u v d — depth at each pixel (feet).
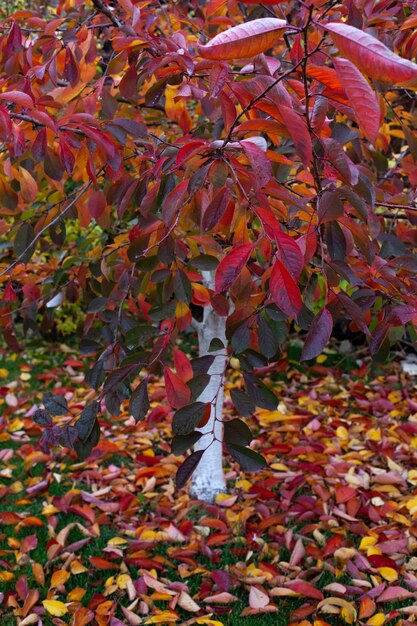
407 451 10.93
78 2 5.70
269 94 3.17
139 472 10.22
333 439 11.36
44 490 9.99
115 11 6.12
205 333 9.09
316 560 8.07
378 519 8.72
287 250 3.22
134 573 8.05
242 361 4.51
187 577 7.93
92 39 4.65
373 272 4.46
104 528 9.10
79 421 4.70
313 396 13.56
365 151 5.78
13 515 9.03
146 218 4.37
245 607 7.31
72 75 4.62
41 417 4.75
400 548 7.92
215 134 4.84
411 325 5.20
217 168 3.50
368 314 5.29
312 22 2.54
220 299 4.67
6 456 10.93
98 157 4.89
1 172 4.87
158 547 8.57
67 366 16.05
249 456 4.35
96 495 9.72
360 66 2.38
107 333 5.92
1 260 13.14
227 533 8.61
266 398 4.42
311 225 3.86
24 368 15.52
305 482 10.09
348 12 4.46
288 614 7.15
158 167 4.00
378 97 4.85
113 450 10.96
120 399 4.90
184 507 9.36
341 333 16.98
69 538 8.84
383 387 14.23
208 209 3.63
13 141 4.20
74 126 4.17
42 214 6.13
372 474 10.18
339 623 7.00
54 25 4.71
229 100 3.60
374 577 7.45
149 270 4.78
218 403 9.42
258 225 5.09
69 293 6.93
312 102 3.87
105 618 7.01
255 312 4.34
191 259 4.57
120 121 4.46
